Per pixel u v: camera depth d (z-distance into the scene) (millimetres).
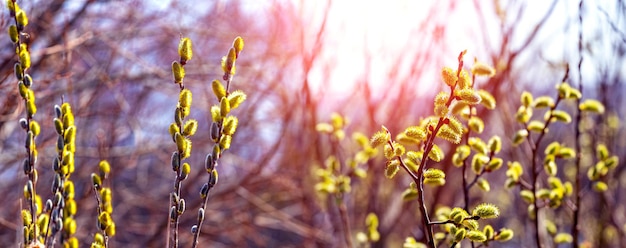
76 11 4602
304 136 5590
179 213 1846
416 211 4613
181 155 1839
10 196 5316
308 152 5352
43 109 4730
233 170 6605
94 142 5672
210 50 5836
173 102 6176
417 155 2145
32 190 1979
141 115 6078
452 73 1863
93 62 5086
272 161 6164
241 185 5973
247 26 5785
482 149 2564
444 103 1889
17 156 4457
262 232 7605
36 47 4406
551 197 2807
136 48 5691
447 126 1893
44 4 4324
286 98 5477
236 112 5688
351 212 5043
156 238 5660
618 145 4754
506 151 4539
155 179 7094
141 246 6027
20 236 2104
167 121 6090
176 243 1843
